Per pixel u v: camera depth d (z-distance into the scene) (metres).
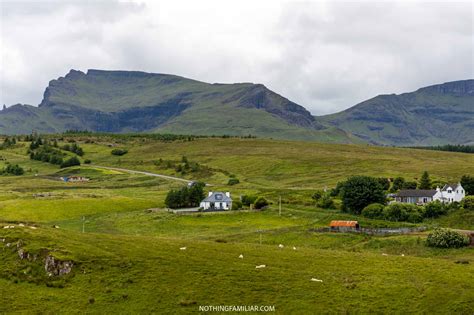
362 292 68.75
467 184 197.88
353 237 122.81
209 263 78.00
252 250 88.44
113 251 80.44
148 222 160.88
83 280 69.88
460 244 107.44
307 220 153.38
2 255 75.75
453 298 66.75
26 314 61.09
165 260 78.06
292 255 86.00
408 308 64.31
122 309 63.06
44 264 72.81
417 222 146.12
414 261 84.25
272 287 69.88
